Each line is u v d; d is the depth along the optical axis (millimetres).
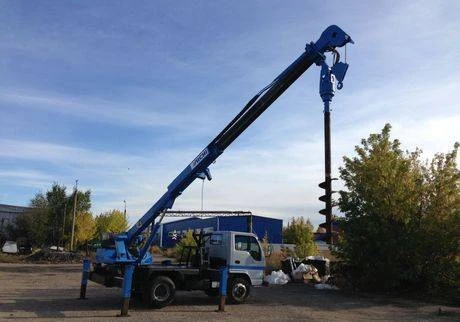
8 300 15586
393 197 20047
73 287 20016
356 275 21312
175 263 16562
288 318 13492
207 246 16953
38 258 39906
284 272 25562
